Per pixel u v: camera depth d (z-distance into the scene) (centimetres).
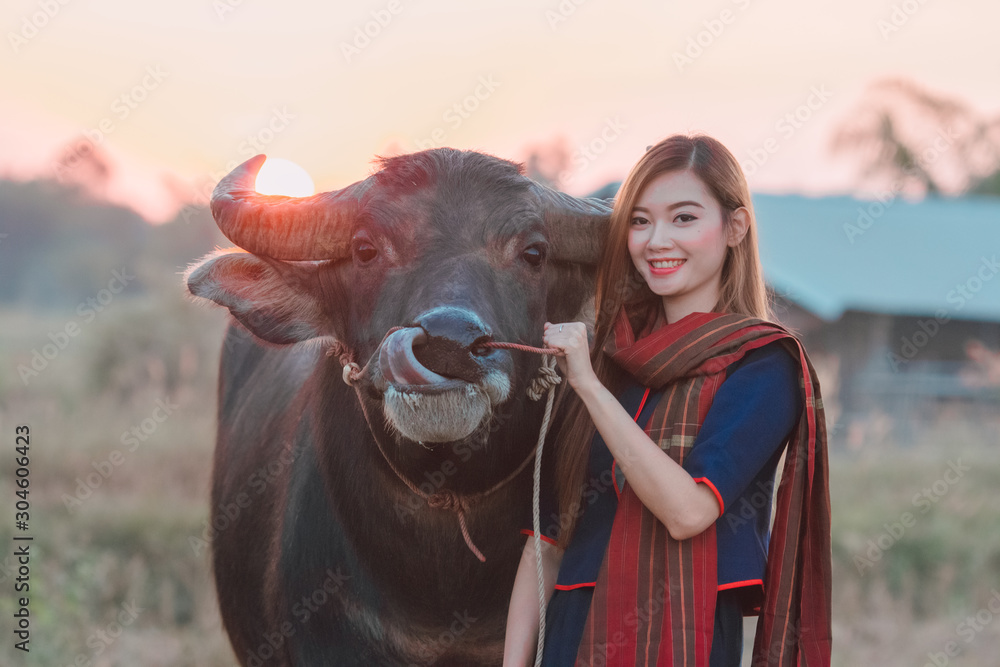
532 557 313
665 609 265
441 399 268
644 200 296
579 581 285
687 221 292
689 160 292
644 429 283
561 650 282
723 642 268
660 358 282
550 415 324
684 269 294
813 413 274
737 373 276
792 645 276
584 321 360
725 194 292
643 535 274
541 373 321
